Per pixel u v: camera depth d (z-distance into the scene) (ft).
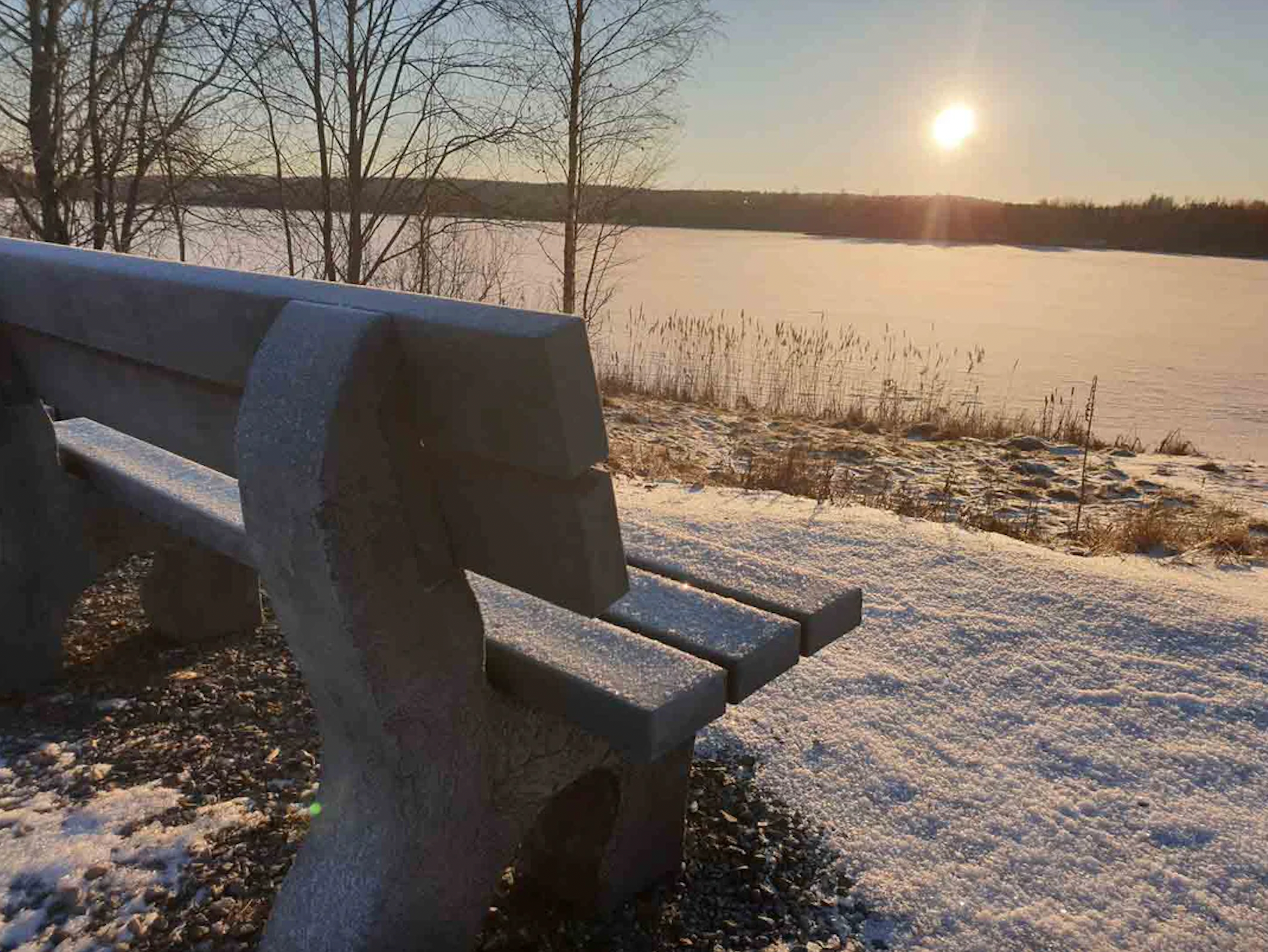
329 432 3.57
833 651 9.46
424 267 30.99
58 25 21.24
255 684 8.25
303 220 28.30
